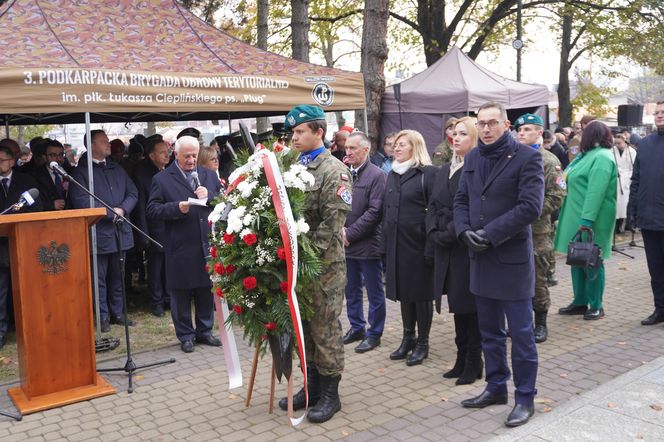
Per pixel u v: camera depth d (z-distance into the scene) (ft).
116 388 14.43
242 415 12.86
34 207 18.48
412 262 15.12
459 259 13.60
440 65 36.63
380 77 33.60
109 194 19.22
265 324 11.85
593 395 12.66
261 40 37.27
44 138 22.17
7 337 19.19
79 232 13.85
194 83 18.12
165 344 17.84
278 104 19.93
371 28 33.22
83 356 14.11
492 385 12.75
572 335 17.69
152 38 20.07
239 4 48.85
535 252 16.87
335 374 12.55
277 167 11.50
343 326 19.16
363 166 17.16
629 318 19.35
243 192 11.64
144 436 12.00
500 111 11.64
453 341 17.47
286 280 11.59
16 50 16.93
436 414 12.55
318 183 12.16
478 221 11.84
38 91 15.71
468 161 12.35
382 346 17.20
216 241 12.37
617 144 31.81
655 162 17.90
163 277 22.06
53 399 13.53
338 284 12.30
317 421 12.31
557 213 22.56
